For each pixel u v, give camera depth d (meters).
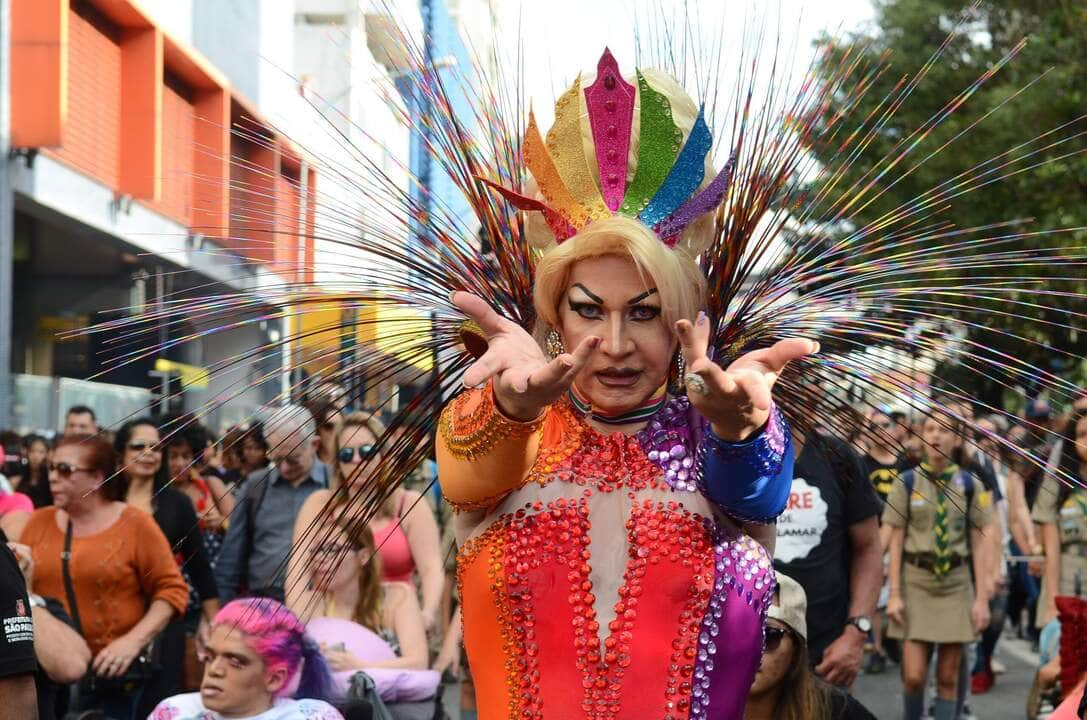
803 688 3.41
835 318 2.27
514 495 2.08
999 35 13.91
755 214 2.22
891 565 6.77
